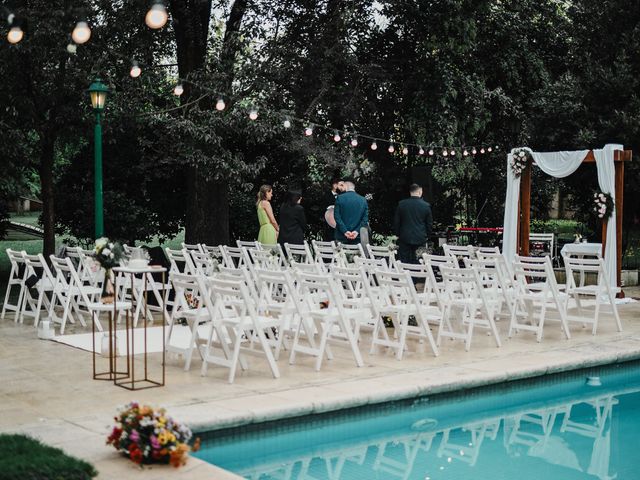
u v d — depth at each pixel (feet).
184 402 19.83
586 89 56.85
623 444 19.43
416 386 21.62
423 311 26.84
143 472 14.51
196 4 49.01
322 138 57.93
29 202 103.24
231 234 62.69
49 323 29.68
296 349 25.08
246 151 60.03
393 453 18.58
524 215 45.75
